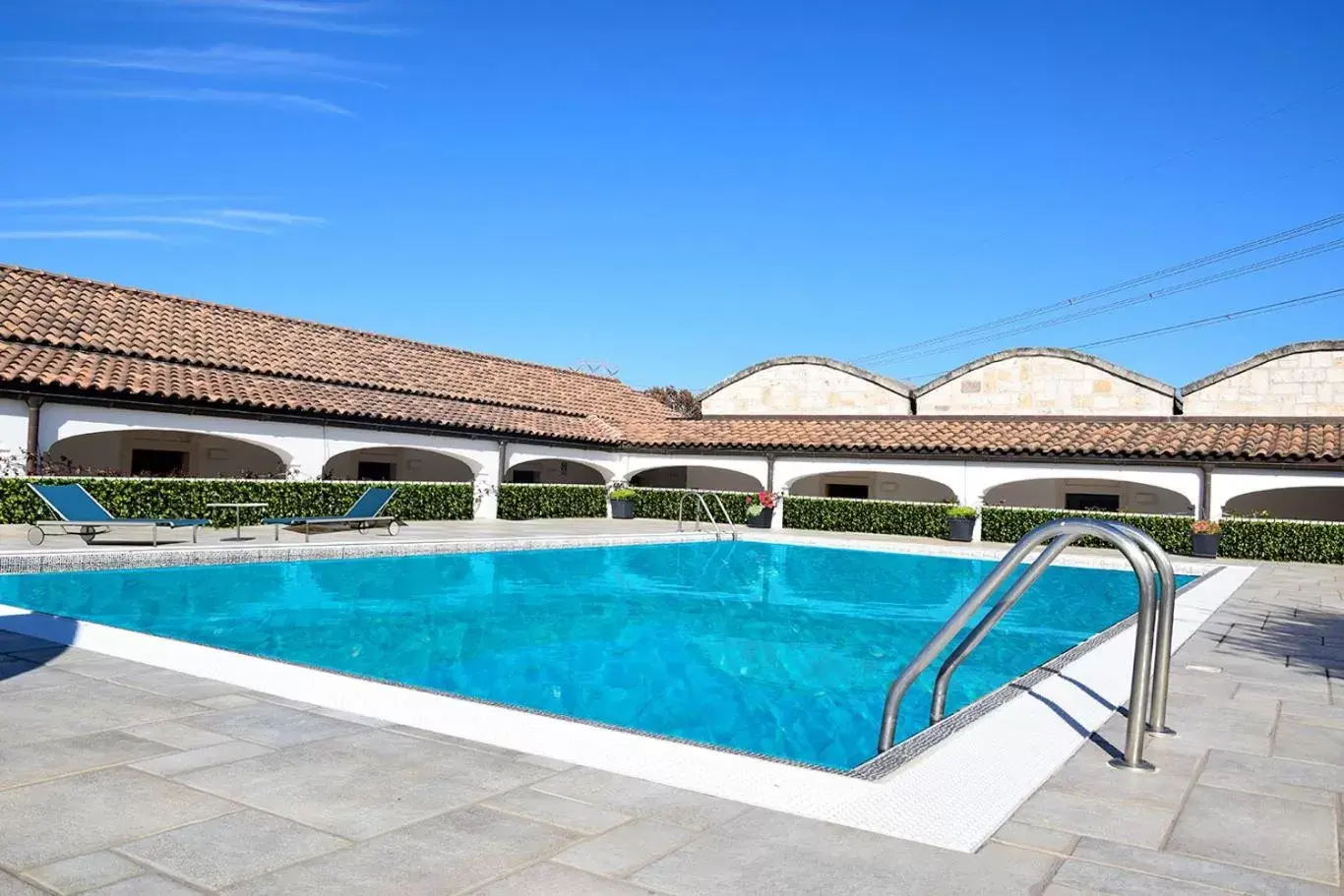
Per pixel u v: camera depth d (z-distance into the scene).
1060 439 22.31
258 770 4.04
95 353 18.06
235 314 23.64
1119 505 23.80
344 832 3.41
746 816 3.69
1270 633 9.16
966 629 11.30
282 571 13.03
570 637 10.06
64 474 16.20
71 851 3.18
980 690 8.07
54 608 10.41
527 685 7.88
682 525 22.59
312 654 8.71
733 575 15.97
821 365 29.25
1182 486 20.66
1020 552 5.07
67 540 13.95
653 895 2.98
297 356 22.52
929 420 25.64
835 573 16.50
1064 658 7.45
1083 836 3.65
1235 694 6.35
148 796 3.71
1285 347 24.14
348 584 12.90
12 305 18.44
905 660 9.38
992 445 22.34
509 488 22.86
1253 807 4.04
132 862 3.11
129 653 6.27
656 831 3.51
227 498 17.17
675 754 4.42
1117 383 25.73
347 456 24.17
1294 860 3.46
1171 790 4.25
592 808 3.71
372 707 5.09
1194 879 3.27
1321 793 4.25
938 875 3.22
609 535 17.75
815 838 3.50
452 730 4.71
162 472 20.58
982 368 27.09
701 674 8.52
